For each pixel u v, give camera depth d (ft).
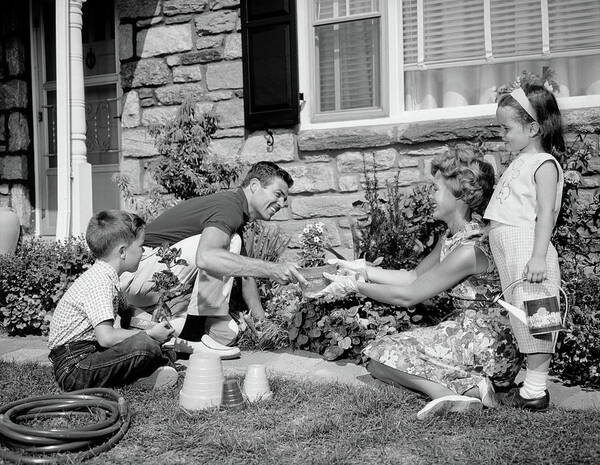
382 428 8.81
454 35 17.07
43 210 23.13
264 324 13.79
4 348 14.48
